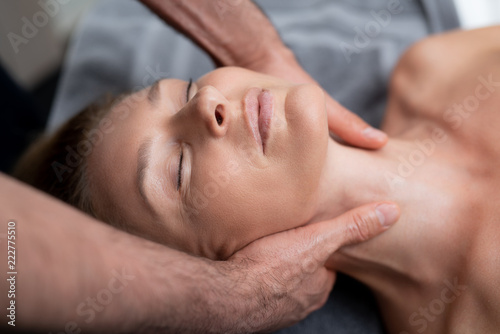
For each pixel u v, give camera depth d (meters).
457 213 0.84
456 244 0.83
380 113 1.26
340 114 0.93
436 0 1.33
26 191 0.50
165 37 1.48
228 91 0.84
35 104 1.52
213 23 1.09
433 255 0.85
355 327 1.01
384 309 0.98
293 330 1.01
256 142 0.77
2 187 0.48
